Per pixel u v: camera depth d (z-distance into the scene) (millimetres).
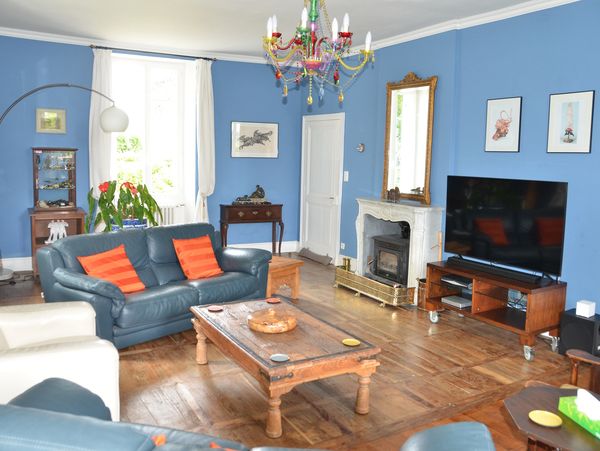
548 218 4195
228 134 7691
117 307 3838
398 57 6070
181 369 3742
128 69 7098
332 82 7258
